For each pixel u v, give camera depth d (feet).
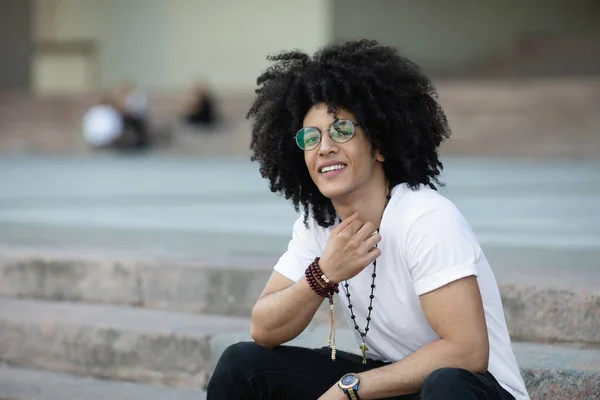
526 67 127.44
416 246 13.25
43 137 106.73
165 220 36.63
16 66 131.13
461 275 12.96
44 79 134.62
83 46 132.36
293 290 14.07
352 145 13.66
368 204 14.07
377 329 14.33
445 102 91.56
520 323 19.83
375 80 13.55
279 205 44.06
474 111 90.58
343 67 13.66
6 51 131.13
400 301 13.75
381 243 13.75
